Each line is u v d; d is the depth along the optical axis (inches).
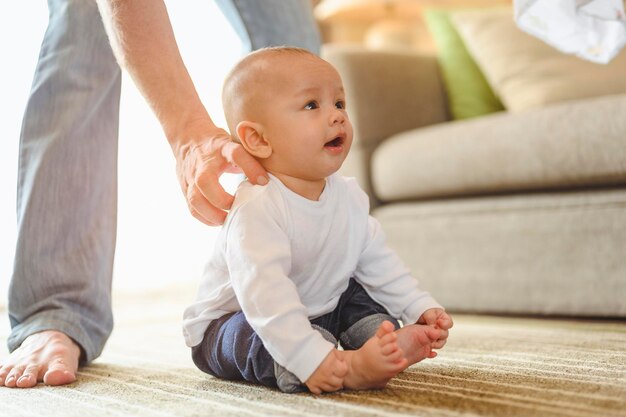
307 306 37.9
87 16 47.6
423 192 75.9
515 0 43.0
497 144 68.1
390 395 31.9
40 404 34.2
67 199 46.2
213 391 35.5
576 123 62.6
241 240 34.2
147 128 117.0
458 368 38.9
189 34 119.0
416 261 76.7
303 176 35.9
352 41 148.8
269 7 55.4
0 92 100.3
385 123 84.0
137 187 117.4
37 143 46.5
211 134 38.8
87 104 47.2
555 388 32.0
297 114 35.3
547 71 82.4
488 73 87.0
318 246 36.4
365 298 40.1
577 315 64.2
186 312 39.5
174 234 121.0
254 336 35.4
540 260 66.5
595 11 40.4
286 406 30.7
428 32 143.3
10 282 46.1
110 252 48.6
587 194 63.9
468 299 72.0
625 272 61.1
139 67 41.1
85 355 44.9
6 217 101.3
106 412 31.6
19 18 101.2
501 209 69.5
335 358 32.7
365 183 81.9
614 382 32.8
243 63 37.4
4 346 62.1
